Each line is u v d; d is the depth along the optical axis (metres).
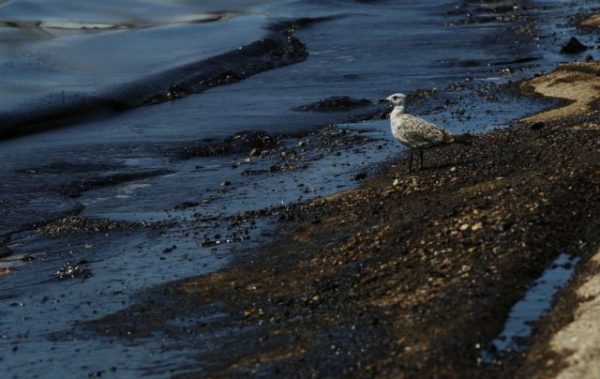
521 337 11.45
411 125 18.84
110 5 50.09
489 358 11.08
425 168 19.67
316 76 37.38
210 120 29.98
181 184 22.61
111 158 25.36
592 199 15.23
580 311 11.49
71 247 18.22
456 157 20.12
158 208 20.66
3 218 20.34
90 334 13.88
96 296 15.40
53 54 37.84
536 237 13.92
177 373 12.24
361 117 29.31
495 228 14.44
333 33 47.47
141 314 14.42
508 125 25.58
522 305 12.22
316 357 11.91
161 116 31.17
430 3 57.94
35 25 43.72
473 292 12.59
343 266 14.76
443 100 30.64
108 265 16.91
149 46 41.09
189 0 54.09
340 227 16.86
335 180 21.39
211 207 20.25
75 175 23.72
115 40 41.31
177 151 25.92
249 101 33.00
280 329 13.12
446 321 12.02
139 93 34.00
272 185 21.67
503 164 18.67
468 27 48.38
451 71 36.88
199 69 37.56
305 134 27.59
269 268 15.59
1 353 13.38
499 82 33.59
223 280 15.37
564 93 28.98
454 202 16.27
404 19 51.84
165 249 17.41
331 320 13.02
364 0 57.59
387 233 15.43
